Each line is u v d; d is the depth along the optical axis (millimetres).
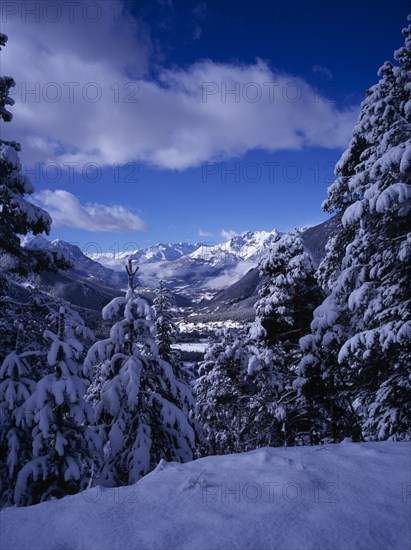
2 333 10617
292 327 16078
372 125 11719
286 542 2834
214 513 3244
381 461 4422
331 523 3094
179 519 3160
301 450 4945
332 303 11875
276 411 13945
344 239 13750
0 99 10875
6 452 8820
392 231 11086
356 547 2785
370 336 9750
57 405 8047
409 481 3885
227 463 4453
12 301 10320
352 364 11898
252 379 16562
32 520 3168
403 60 12086
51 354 8180
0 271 10594
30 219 10016
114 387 9562
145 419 10211
